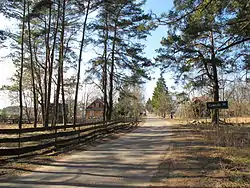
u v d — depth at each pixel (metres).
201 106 48.09
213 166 11.12
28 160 12.57
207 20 11.76
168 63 28.56
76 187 8.52
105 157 13.95
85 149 16.69
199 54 26.81
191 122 43.22
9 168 10.95
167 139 22.08
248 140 16.98
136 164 12.16
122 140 21.86
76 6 26.92
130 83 37.28
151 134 27.34
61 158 13.54
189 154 14.16
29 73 40.31
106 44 34.56
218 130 23.94
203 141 19.20
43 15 27.92
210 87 34.31
